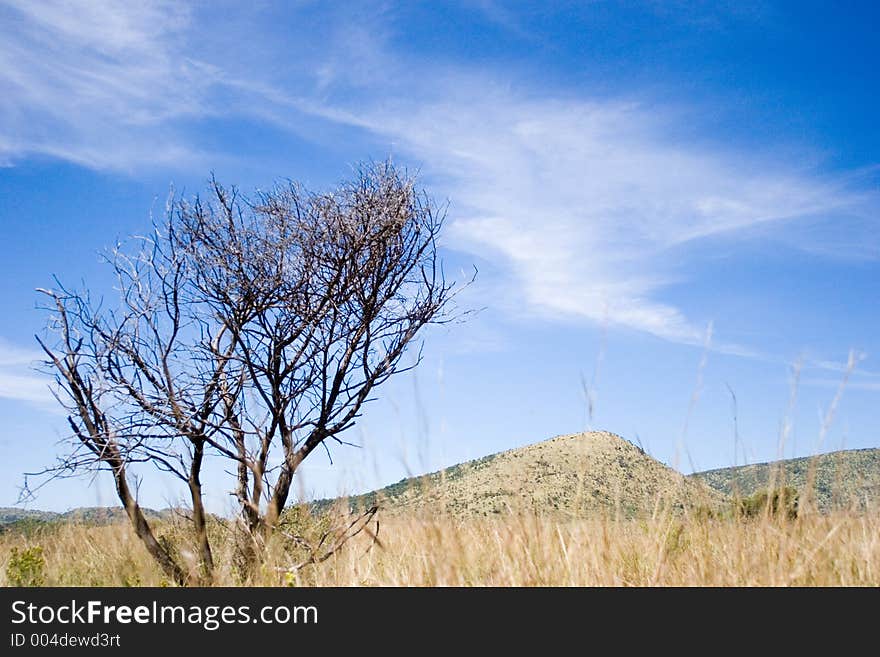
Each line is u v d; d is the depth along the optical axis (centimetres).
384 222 859
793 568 451
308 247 861
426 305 905
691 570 462
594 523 492
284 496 808
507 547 499
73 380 779
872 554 465
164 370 804
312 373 854
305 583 651
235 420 824
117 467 771
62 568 788
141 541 841
